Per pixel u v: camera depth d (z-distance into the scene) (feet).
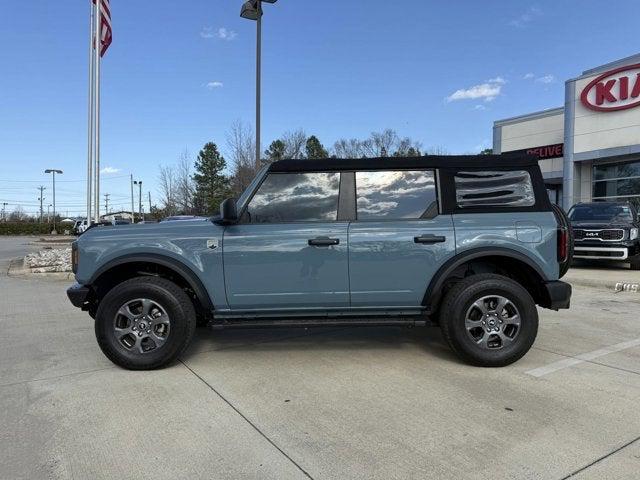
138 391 13.94
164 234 15.71
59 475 9.68
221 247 15.49
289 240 15.49
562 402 12.88
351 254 15.47
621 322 22.21
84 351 18.26
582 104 65.67
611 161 65.57
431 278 15.61
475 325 15.52
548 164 75.15
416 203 15.96
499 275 15.65
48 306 28.19
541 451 10.39
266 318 15.97
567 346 18.16
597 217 44.65
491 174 16.03
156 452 10.53
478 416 12.09
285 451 10.52
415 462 10.02
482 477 9.47
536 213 15.80
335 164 16.11
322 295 15.65
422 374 15.14
